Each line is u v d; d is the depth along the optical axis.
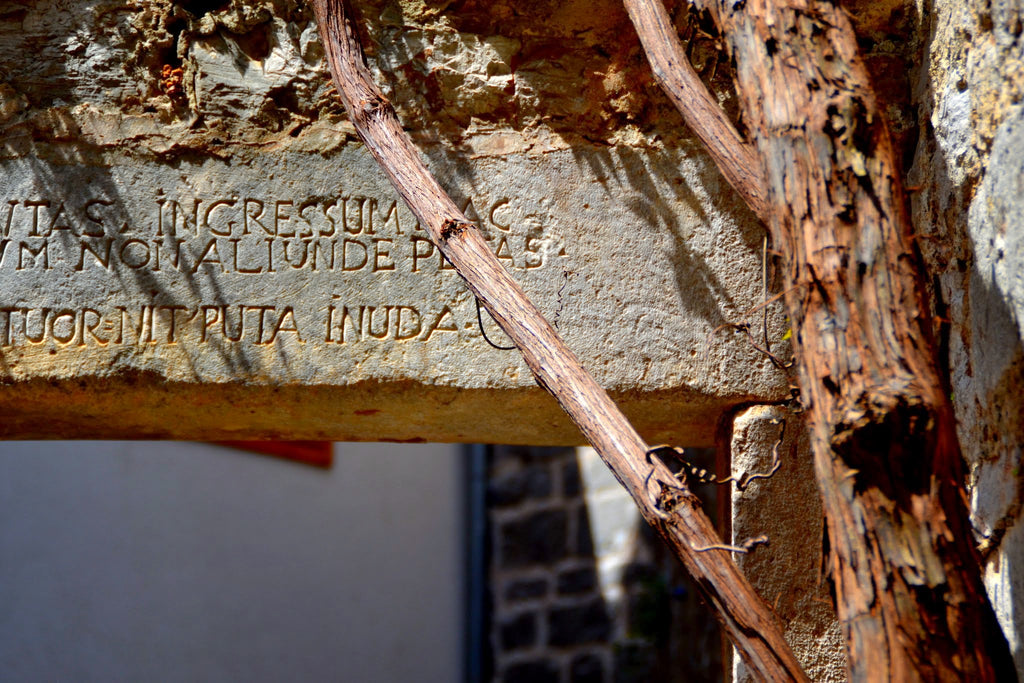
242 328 2.48
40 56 2.56
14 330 2.46
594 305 2.50
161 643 4.46
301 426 2.64
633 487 1.72
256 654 4.85
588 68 2.59
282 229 2.51
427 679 5.91
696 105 1.98
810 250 1.65
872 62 2.56
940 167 2.35
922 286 1.65
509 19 2.60
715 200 2.53
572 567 6.38
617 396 2.47
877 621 1.52
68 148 2.52
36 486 4.19
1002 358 2.02
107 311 2.47
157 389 2.46
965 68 2.24
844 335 1.60
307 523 5.31
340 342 2.48
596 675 6.08
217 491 4.89
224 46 2.57
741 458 2.45
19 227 2.50
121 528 4.44
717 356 2.48
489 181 2.55
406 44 2.59
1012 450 1.97
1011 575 1.98
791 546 2.43
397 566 5.87
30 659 3.99
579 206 2.54
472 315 2.48
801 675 1.59
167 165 2.53
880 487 1.55
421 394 2.48
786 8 1.79
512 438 2.73
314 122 2.55
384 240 2.51
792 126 1.71
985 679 1.50
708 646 5.41
